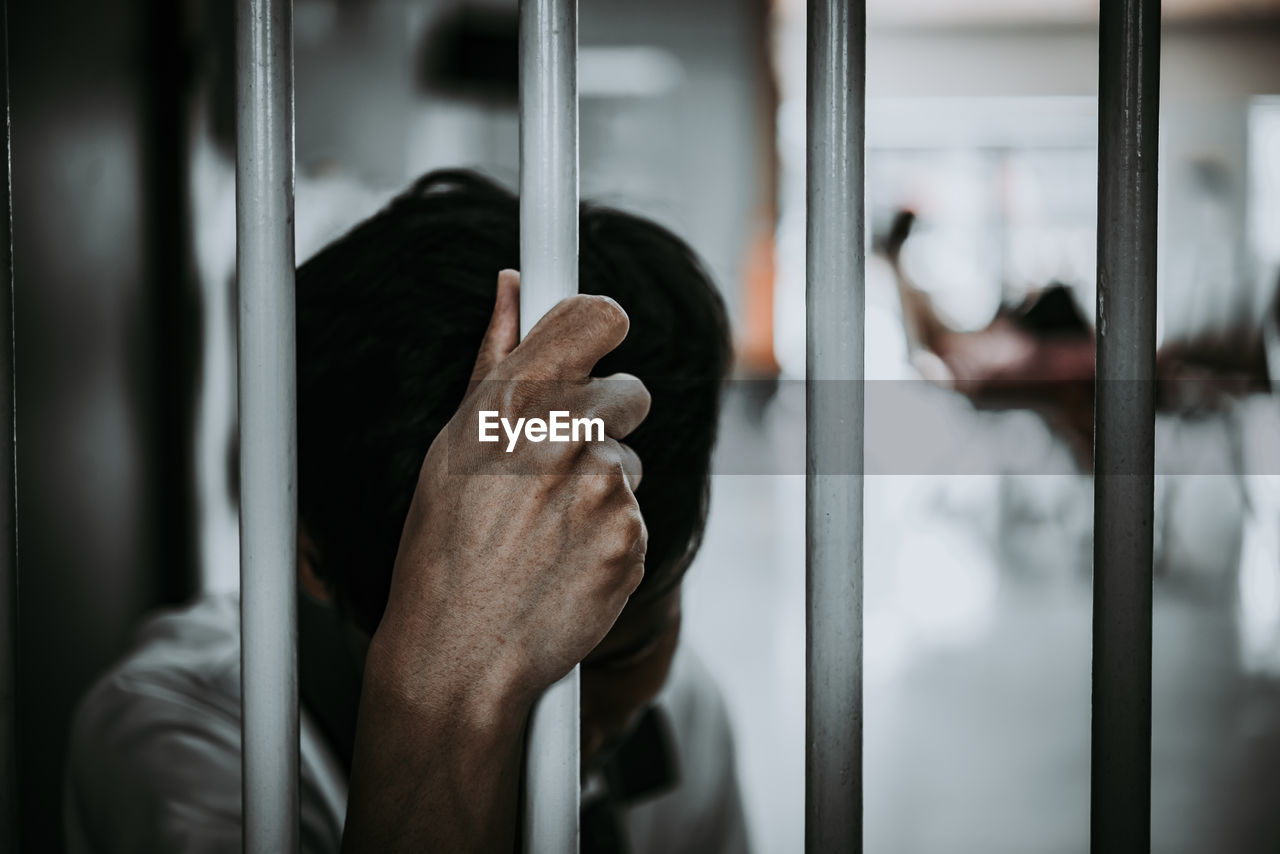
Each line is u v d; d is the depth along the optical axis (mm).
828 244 547
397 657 513
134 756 919
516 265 699
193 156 2791
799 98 12141
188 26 2721
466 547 503
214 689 1017
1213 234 12906
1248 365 6660
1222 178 12938
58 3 2109
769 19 11461
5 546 606
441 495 512
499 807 522
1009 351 7801
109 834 908
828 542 558
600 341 515
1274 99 12758
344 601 729
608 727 791
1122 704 589
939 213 13523
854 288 549
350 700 935
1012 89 13336
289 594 564
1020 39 13219
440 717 510
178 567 2742
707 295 759
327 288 709
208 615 1160
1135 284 571
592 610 504
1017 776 2537
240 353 554
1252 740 2752
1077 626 3801
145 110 2582
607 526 502
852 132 543
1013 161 13539
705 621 3773
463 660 507
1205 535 5250
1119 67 567
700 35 11500
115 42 2406
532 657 508
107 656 2355
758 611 3939
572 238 537
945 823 2291
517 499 500
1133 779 592
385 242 708
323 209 4766
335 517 706
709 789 1184
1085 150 13422
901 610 4000
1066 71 13250
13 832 615
